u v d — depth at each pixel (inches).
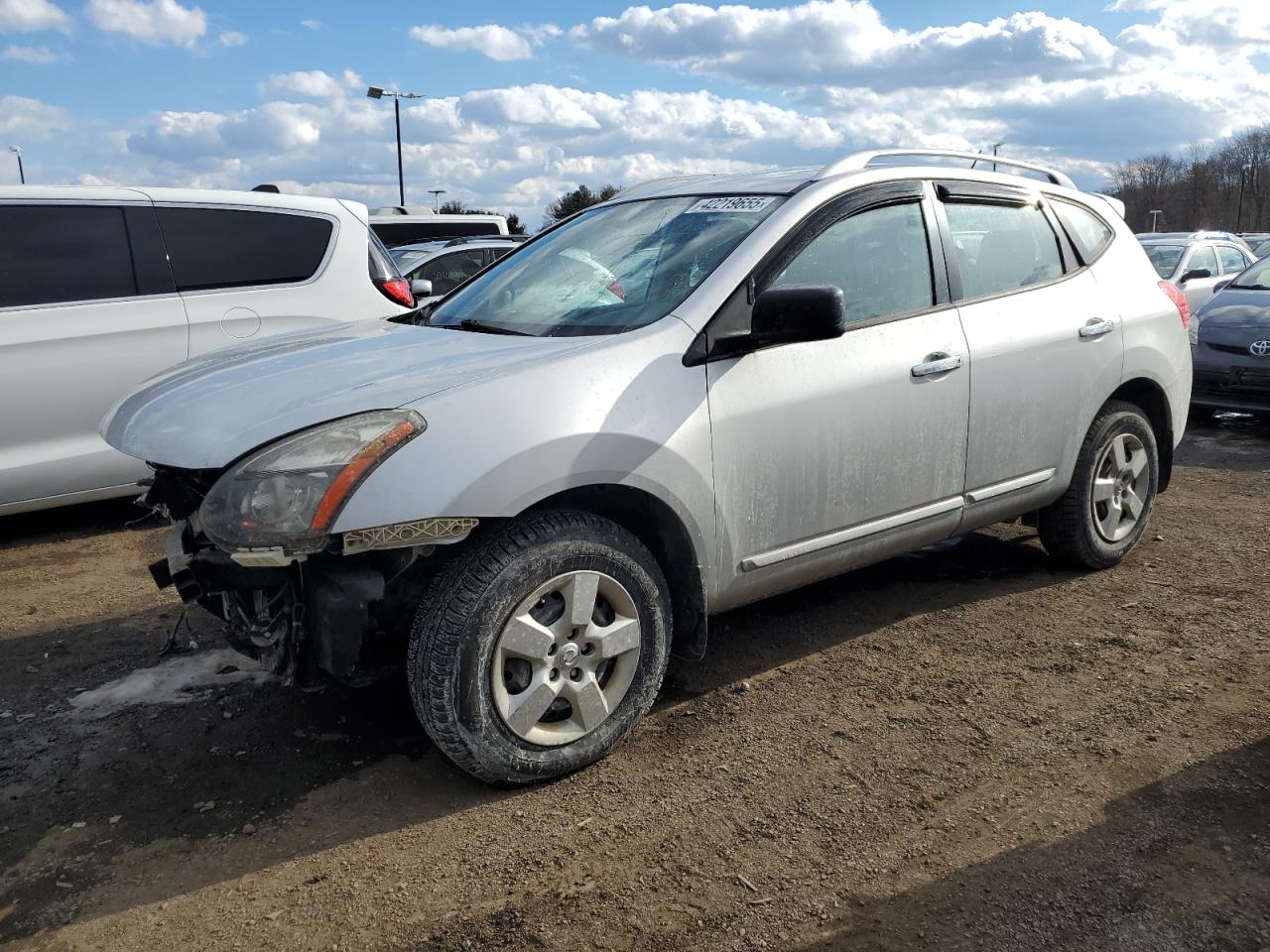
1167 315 184.1
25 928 93.7
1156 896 93.9
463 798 114.0
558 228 168.9
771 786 114.6
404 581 111.3
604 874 99.6
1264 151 3964.1
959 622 161.5
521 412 109.3
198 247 235.8
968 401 149.9
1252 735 122.8
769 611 167.9
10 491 212.1
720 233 136.5
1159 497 238.7
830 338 121.3
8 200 215.5
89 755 125.0
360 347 134.3
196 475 113.0
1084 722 127.5
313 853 104.3
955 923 91.3
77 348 217.0
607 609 120.3
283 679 113.3
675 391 120.2
